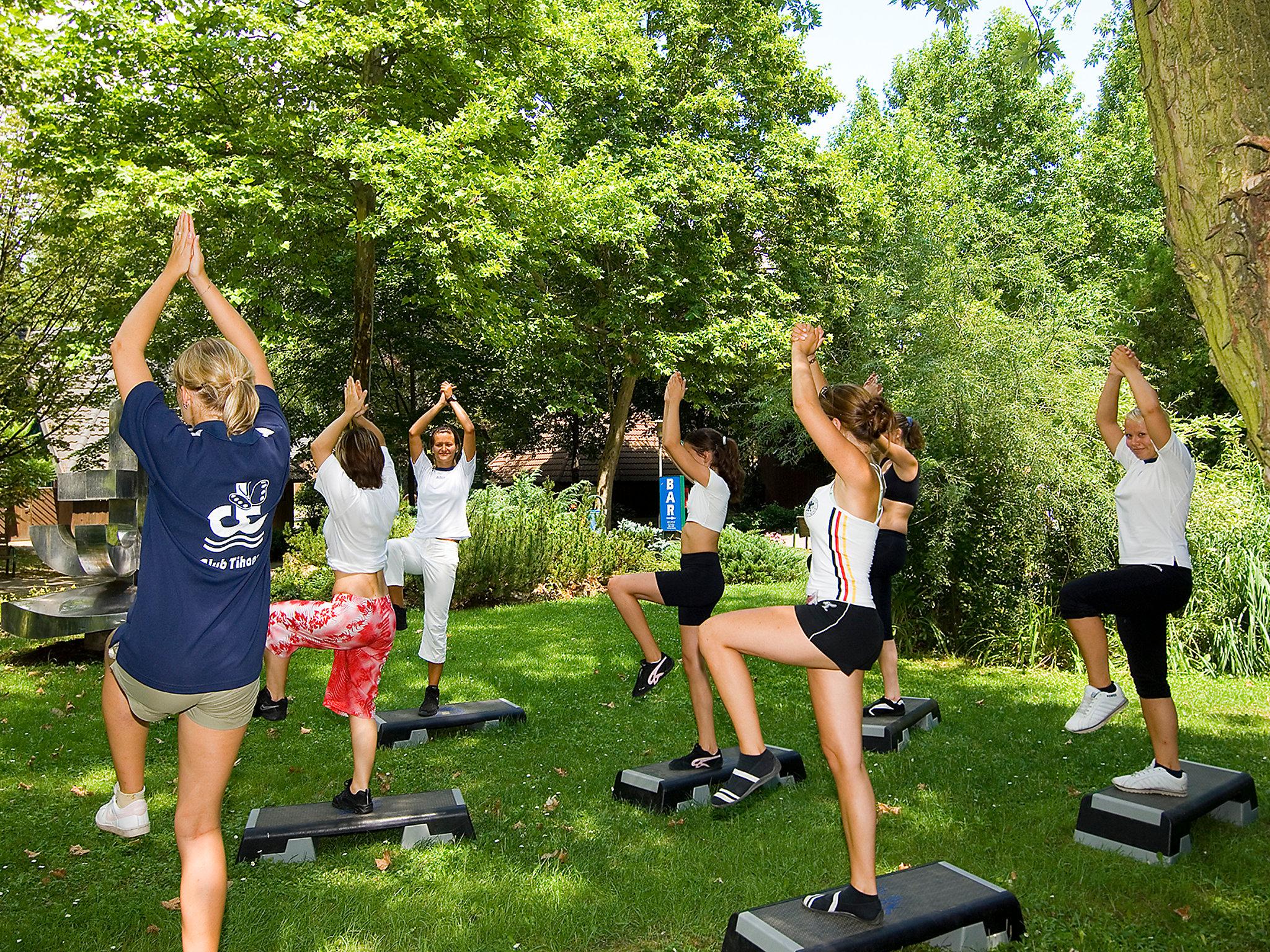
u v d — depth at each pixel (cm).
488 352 2342
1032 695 716
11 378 1448
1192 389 1584
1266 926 336
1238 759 543
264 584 278
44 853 407
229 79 1346
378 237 1427
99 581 899
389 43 1358
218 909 269
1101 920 342
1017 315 1354
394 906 355
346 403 433
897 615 889
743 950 304
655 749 576
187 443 264
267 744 578
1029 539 825
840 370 2181
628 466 2986
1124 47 1842
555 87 1616
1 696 707
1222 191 200
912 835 430
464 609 1196
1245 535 809
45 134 1238
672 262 2055
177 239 290
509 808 468
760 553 1566
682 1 2097
